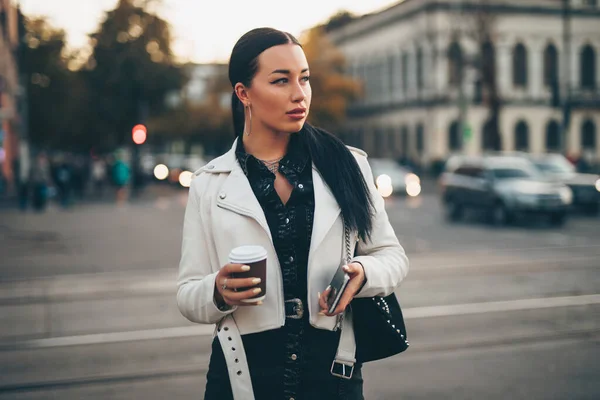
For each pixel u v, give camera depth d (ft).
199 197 7.48
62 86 167.12
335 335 7.24
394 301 7.52
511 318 25.75
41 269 39.19
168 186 164.14
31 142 186.80
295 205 7.27
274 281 7.06
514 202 63.46
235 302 6.56
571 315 26.16
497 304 28.22
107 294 31.42
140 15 154.61
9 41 125.39
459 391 17.88
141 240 53.98
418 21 181.06
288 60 7.13
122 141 165.58
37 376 19.53
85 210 90.22
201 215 7.41
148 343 22.93
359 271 6.85
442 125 176.24
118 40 154.30
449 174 73.26
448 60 175.73
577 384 18.33
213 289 6.81
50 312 27.84
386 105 201.57
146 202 107.96
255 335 7.13
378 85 206.90
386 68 201.77
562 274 35.37
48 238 55.93
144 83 153.58
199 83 238.68
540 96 180.55
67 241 53.57
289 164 7.39
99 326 25.39
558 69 182.19
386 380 18.88
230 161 7.48
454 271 36.58
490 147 143.43
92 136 167.73
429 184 151.23
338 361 7.20
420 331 23.95
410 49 187.21
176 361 20.86
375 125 209.15
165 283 34.09
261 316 7.05
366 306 7.22
